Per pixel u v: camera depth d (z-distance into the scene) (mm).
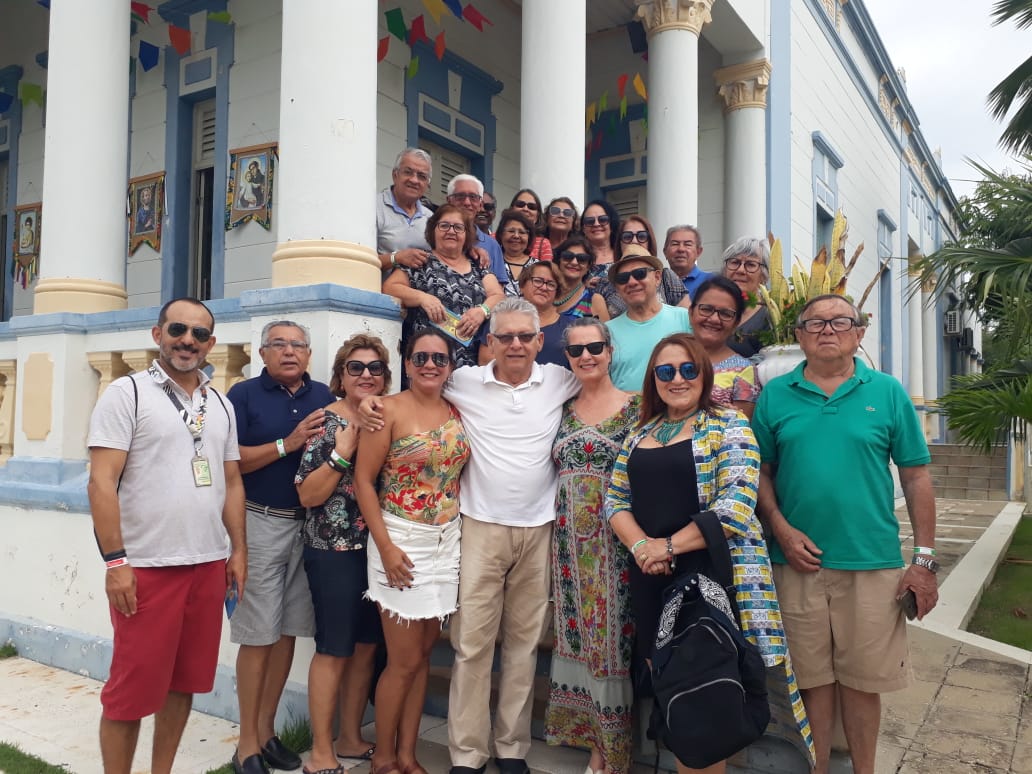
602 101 9180
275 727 3852
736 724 2480
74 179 5070
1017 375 6738
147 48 7559
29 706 4141
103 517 2711
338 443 3131
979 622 5898
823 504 2895
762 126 8391
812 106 10023
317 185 3854
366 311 3809
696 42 7168
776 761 3129
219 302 4211
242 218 6887
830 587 2912
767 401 3098
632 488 2930
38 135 8570
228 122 7051
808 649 2938
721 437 2865
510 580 3285
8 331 5242
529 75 5266
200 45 7266
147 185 7559
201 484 2906
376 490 3191
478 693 3236
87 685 4438
